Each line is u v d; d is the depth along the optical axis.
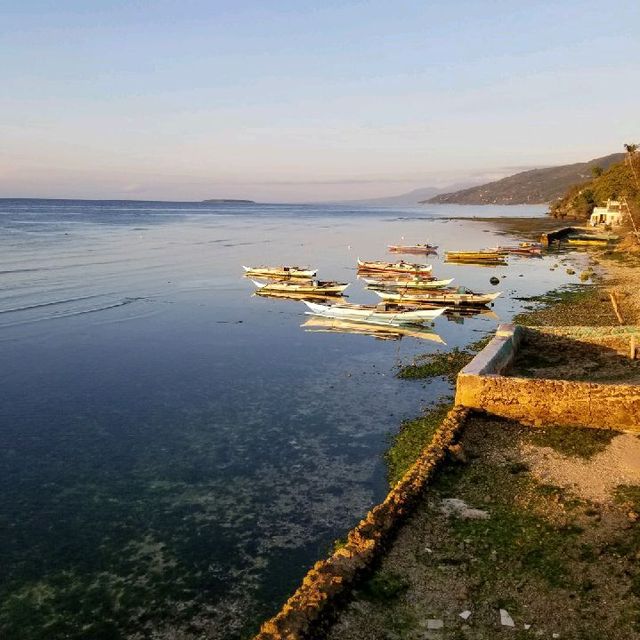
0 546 11.70
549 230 105.56
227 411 18.81
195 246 74.94
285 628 7.53
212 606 10.00
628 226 80.50
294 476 14.50
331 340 27.84
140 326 30.34
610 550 9.48
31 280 42.56
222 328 30.28
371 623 7.94
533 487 11.63
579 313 31.17
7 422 17.88
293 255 67.12
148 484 14.19
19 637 9.31
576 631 7.73
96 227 104.69
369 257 65.88
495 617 8.05
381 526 9.98
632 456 12.75
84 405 19.31
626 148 75.56
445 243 83.56
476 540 9.88
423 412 18.31
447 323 31.22
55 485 14.15
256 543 11.78
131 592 10.37
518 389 14.66
